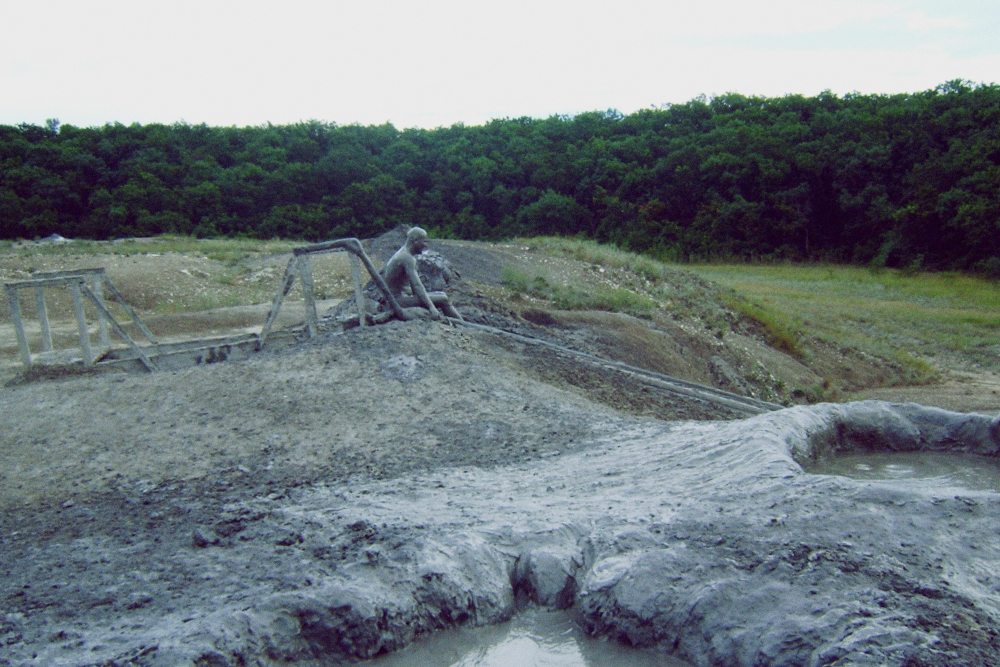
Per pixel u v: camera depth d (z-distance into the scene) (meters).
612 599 4.89
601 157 47.50
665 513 5.64
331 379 9.44
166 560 5.76
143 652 4.26
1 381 10.27
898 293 29.66
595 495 6.34
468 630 5.02
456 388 9.30
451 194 45.97
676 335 16.97
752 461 6.26
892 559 4.68
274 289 20.50
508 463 7.51
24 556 6.01
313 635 4.67
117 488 7.32
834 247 40.34
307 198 44.44
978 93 45.94
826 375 18.70
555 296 17.81
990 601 4.31
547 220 42.91
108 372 10.45
